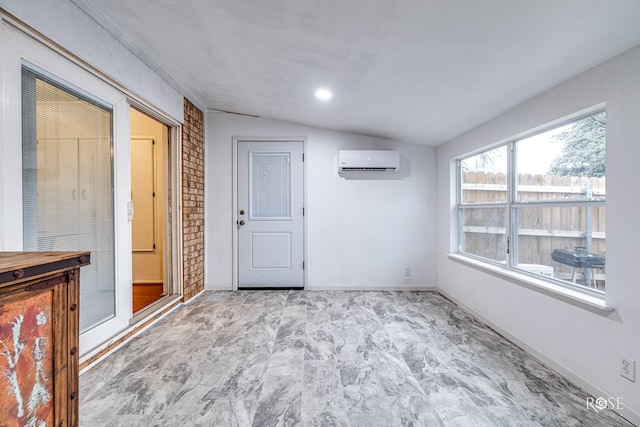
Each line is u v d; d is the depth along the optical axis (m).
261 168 3.71
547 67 1.63
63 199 1.68
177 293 3.00
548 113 1.92
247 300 3.26
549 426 1.36
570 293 1.74
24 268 0.75
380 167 3.54
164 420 1.39
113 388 1.63
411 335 2.35
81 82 1.75
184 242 3.07
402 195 3.72
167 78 2.63
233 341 2.23
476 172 3.01
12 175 1.35
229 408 1.48
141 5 1.67
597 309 1.55
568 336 1.74
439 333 2.39
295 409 1.48
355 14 1.45
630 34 1.29
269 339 2.27
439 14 1.32
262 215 3.72
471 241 3.09
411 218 3.72
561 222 1.94
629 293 1.41
